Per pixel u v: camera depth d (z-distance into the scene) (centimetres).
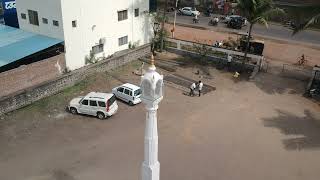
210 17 5319
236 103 2930
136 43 3819
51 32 3136
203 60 3706
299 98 3022
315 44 4253
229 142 2427
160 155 2273
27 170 2123
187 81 3281
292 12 2744
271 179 2089
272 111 2817
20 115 2659
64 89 3025
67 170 2131
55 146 2345
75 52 3170
